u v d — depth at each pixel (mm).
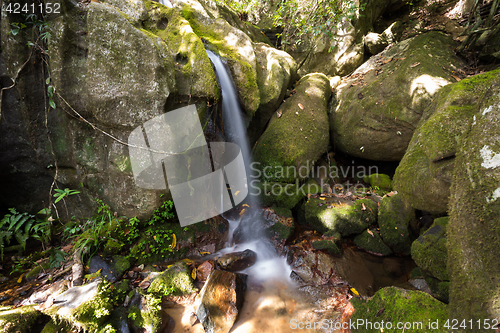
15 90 3139
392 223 3686
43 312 2352
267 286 3184
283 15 6480
